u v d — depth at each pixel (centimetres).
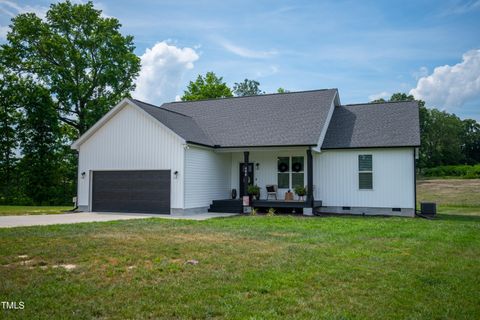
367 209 1931
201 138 1997
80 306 504
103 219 1602
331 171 2003
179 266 714
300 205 1877
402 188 1878
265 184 2117
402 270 706
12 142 3316
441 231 1240
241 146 1950
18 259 771
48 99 3166
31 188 3359
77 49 3259
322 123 1986
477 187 3894
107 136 2020
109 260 761
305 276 654
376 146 1902
